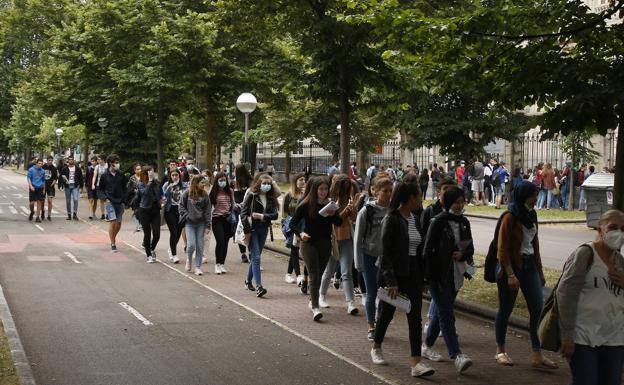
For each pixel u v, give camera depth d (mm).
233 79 30000
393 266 8820
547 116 11484
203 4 32594
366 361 9516
